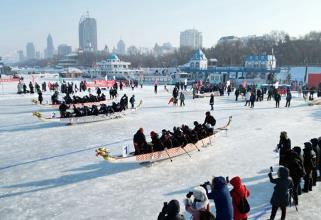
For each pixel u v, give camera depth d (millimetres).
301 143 18297
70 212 10016
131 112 29172
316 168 11719
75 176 13117
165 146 14617
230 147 17422
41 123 24203
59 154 16156
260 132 21328
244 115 28344
